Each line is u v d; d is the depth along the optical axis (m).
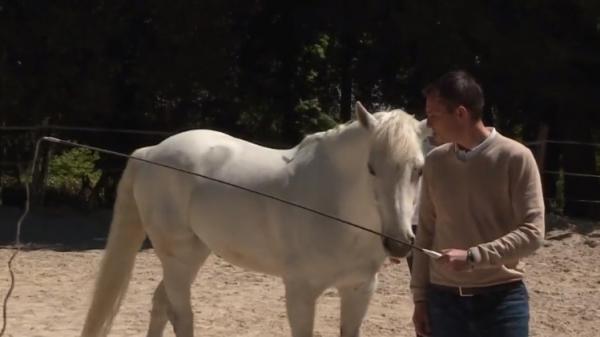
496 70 16.53
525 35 15.69
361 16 17.53
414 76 17.59
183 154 6.52
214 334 8.13
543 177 16.38
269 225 5.94
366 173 5.39
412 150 5.00
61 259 12.37
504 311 4.07
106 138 18.45
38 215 16.70
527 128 18.91
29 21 16.69
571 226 15.30
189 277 6.66
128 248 6.91
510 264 4.09
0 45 17.19
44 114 17.72
